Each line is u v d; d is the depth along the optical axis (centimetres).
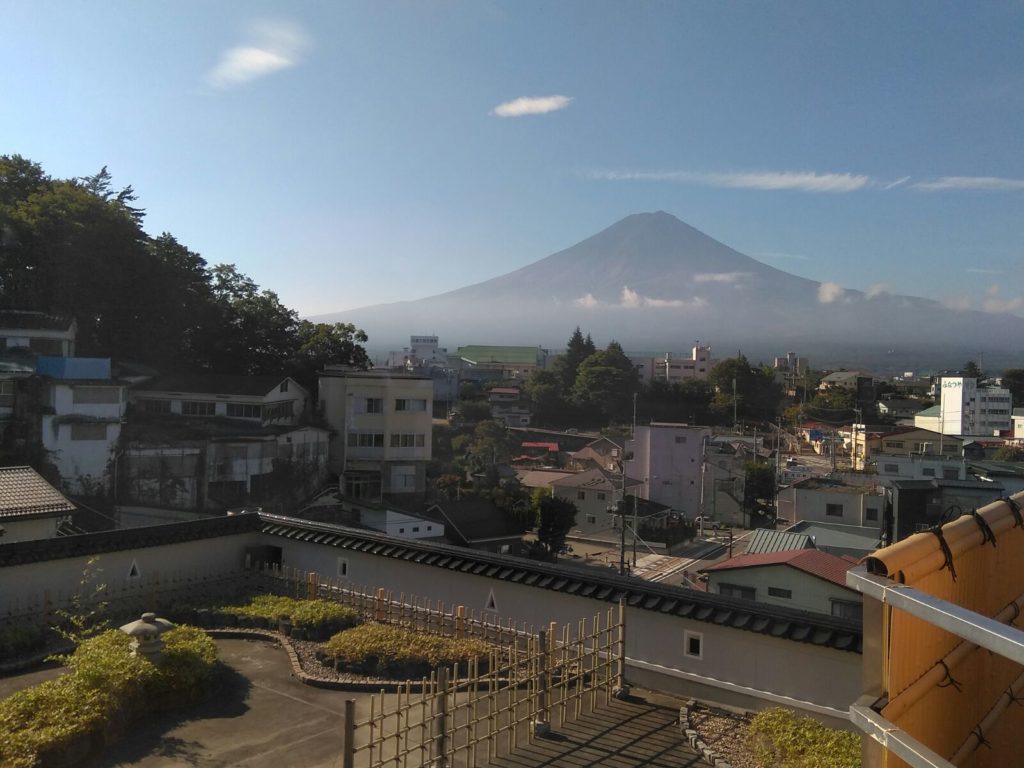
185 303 4069
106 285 3581
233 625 1053
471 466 5375
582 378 8481
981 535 423
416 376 4272
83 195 3531
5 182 3672
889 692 337
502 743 728
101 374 3344
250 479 3512
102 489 3136
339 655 904
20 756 623
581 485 4681
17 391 3077
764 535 2845
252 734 741
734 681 832
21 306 3469
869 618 337
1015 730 479
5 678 883
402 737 733
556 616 969
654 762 707
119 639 844
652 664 889
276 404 3856
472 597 1049
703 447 4866
